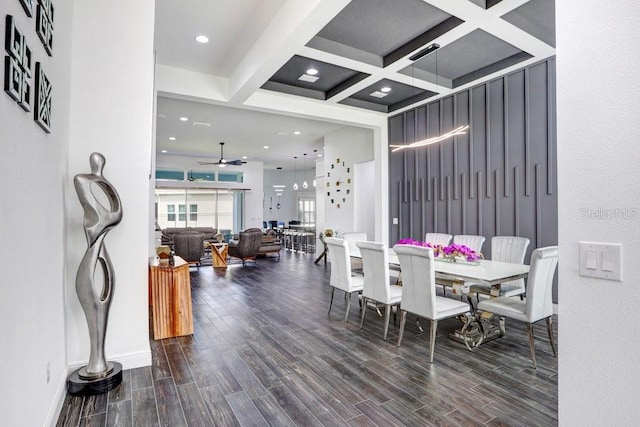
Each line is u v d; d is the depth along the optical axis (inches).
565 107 39.9
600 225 37.0
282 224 615.5
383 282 136.3
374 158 266.7
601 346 36.8
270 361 114.4
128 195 107.2
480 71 188.7
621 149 35.5
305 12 118.1
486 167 194.4
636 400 34.2
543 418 81.9
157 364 111.7
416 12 135.9
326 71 191.0
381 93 224.7
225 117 283.6
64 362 92.7
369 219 316.8
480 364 111.6
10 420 51.4
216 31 150.9
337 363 112.9
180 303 137.8
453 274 125.3
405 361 114.2
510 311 115.5
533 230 173.2
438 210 222.1
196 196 493.7
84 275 92.4
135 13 107.1
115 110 104.9
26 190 59.7
